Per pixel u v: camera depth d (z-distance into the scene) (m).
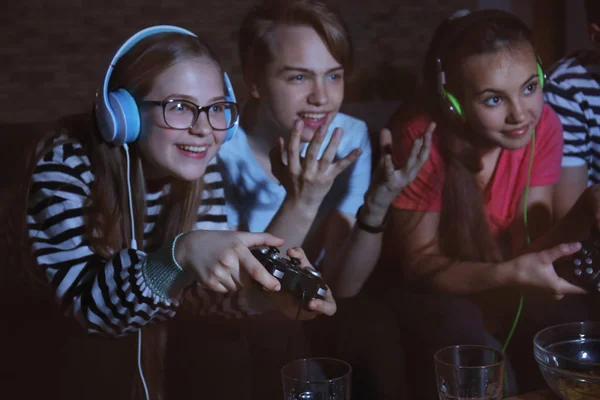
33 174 1.21
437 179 1.69
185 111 1.23
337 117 1.75
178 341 1.41
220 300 1.31
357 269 1.64
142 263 1.07
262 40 1.65
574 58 1.85
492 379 0.92
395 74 2.02
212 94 1.25
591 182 1.86
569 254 1.51
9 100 1.96
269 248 1.06
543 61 2.15
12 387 1.43
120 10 1.98
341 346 1.62
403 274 1.73
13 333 1.43
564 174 1.81
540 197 1.77
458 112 1.62
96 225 1.20
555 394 1.06
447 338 1.58
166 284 1.05
